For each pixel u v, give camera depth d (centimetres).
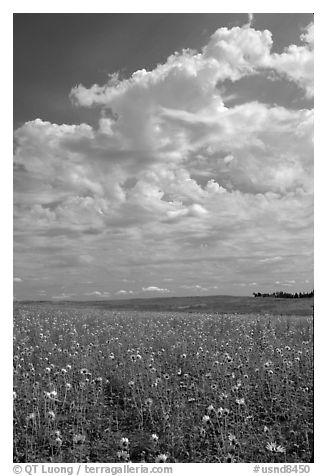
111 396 914
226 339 1395
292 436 717
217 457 639
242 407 806
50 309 2788
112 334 1543
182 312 2912
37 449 697
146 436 732
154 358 1129
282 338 1375
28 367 1015
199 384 933
